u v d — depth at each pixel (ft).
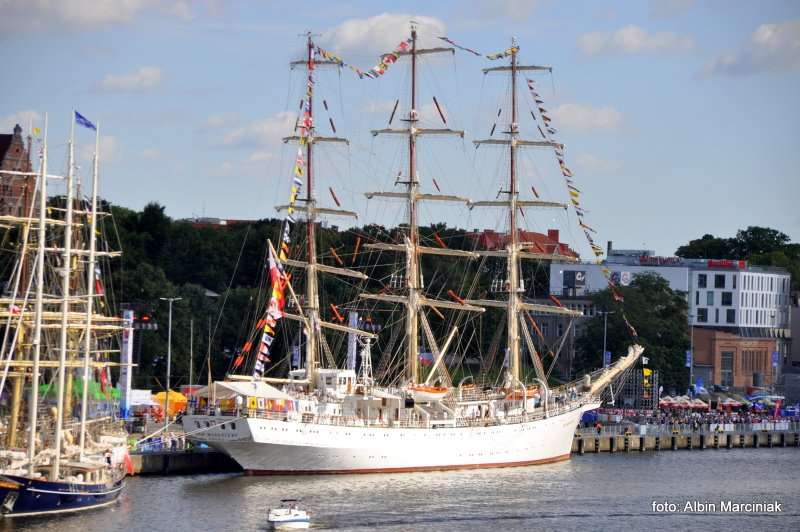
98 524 533.14
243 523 545.85
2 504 522.47
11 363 562.66
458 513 584.81
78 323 636.48
